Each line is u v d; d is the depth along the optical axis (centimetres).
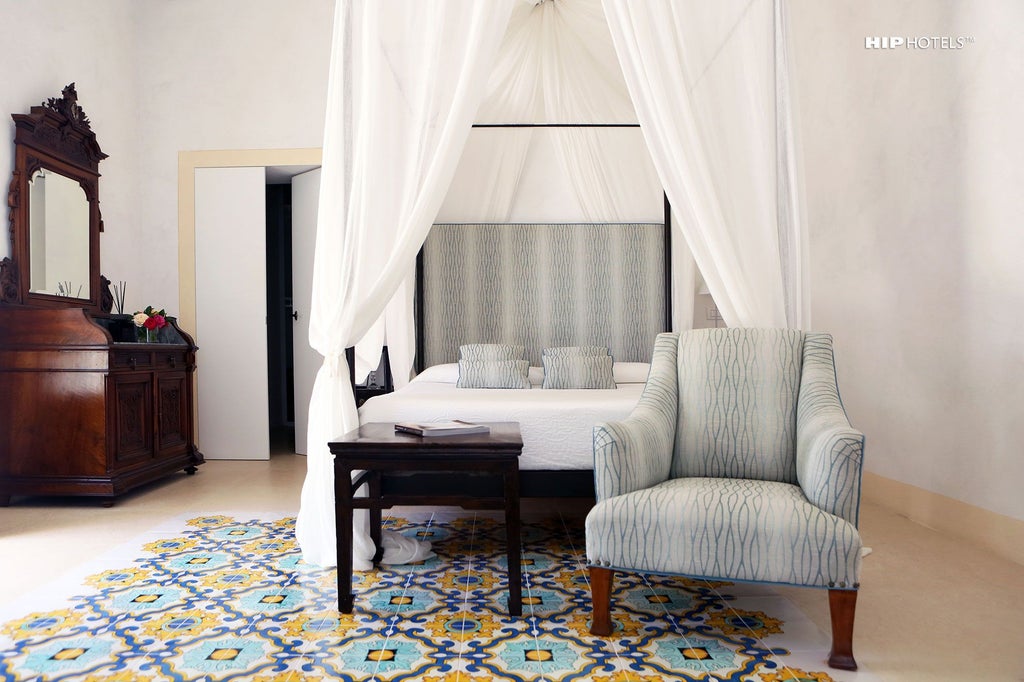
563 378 416
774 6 266
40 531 322
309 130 523
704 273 271
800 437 226
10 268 385
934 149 311
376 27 259
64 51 436
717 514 192
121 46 499
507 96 466
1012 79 265
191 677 177
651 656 189
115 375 378
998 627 209
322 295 275
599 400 298
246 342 525
